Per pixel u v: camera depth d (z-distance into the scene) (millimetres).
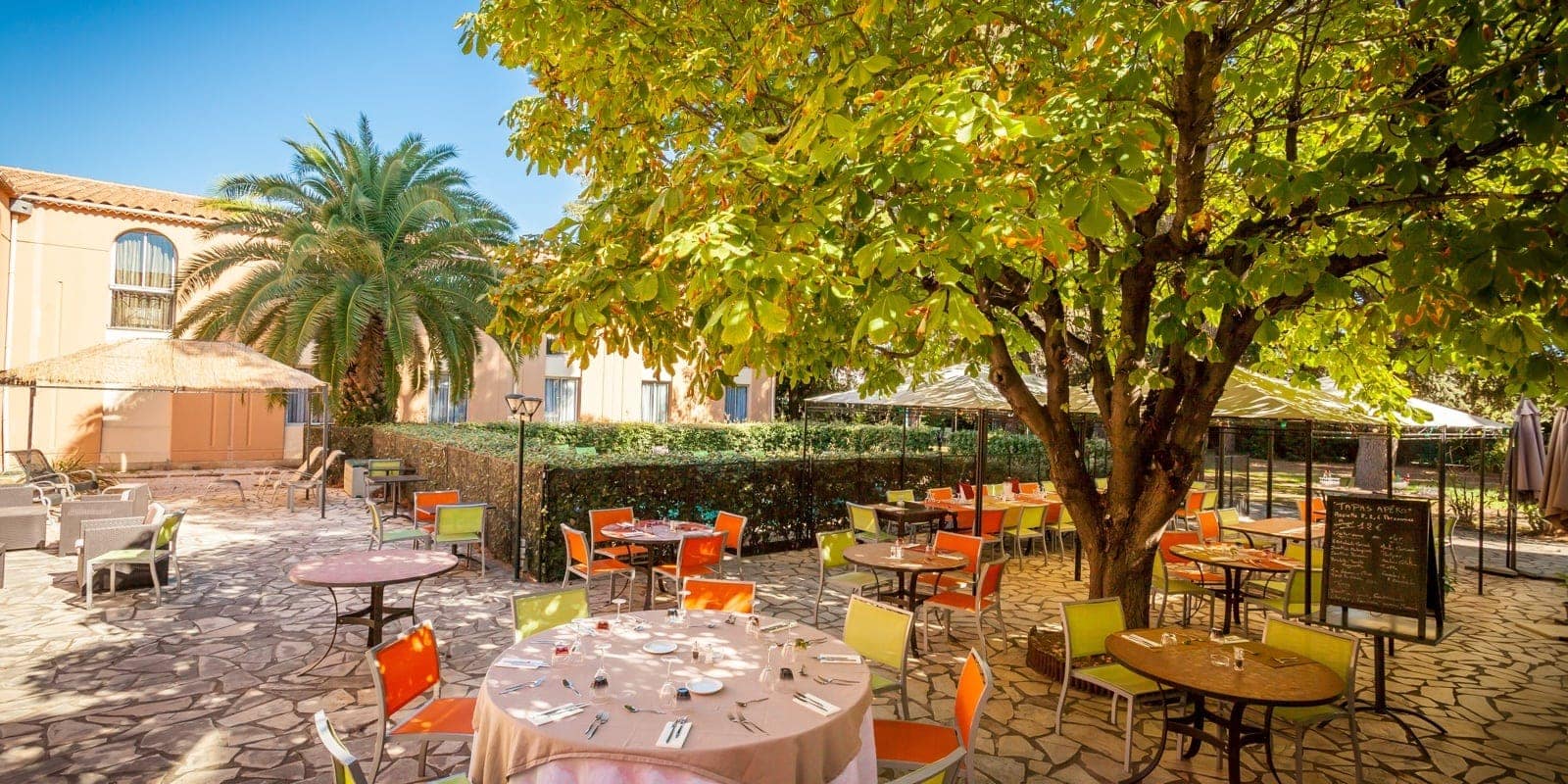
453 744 5047
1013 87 4332
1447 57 3992
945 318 2959
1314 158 5945
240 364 14414
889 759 4035
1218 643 4996
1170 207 6039
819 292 3971
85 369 13195
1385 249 4453
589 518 10047
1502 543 15461
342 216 16406
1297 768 4738
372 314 17109
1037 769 4980
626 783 3150
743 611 5707
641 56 4824
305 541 11969
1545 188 3707
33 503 12125
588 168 6426
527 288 4289
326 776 4605
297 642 7148
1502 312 3797
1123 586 6430
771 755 3229
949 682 6602
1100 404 6676
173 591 8875
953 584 8148
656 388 27531
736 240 3219
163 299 21125
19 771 4594
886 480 14094
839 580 8141
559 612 5344
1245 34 4328
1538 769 5258
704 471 11398
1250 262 5305
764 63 4320
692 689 3785
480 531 10023
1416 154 3695
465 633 7539
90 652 6773
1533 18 3707
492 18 5355
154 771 4633
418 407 23281
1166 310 4684
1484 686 7004
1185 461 6188
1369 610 6242
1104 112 3854
